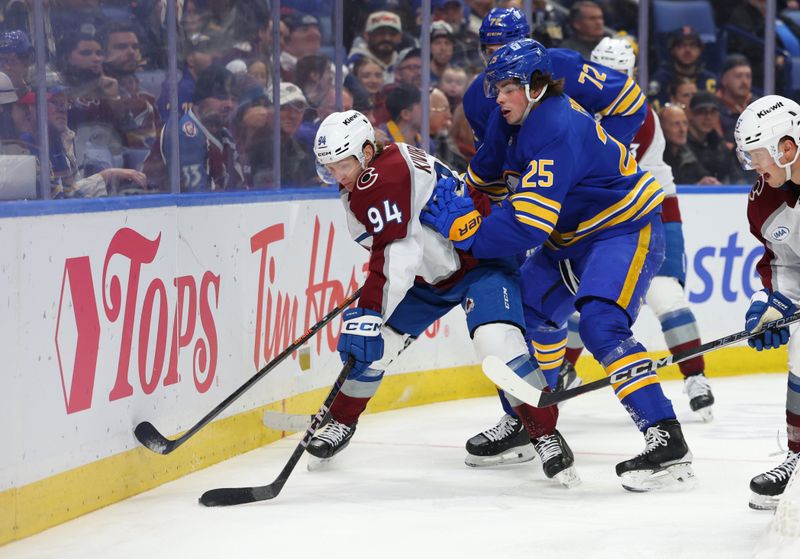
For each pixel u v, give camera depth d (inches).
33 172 280.1
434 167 291.0
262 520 264.2
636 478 285.3
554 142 283.1
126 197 291.6
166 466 308.5
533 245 285.0
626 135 358.3
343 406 317.7
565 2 489.7
